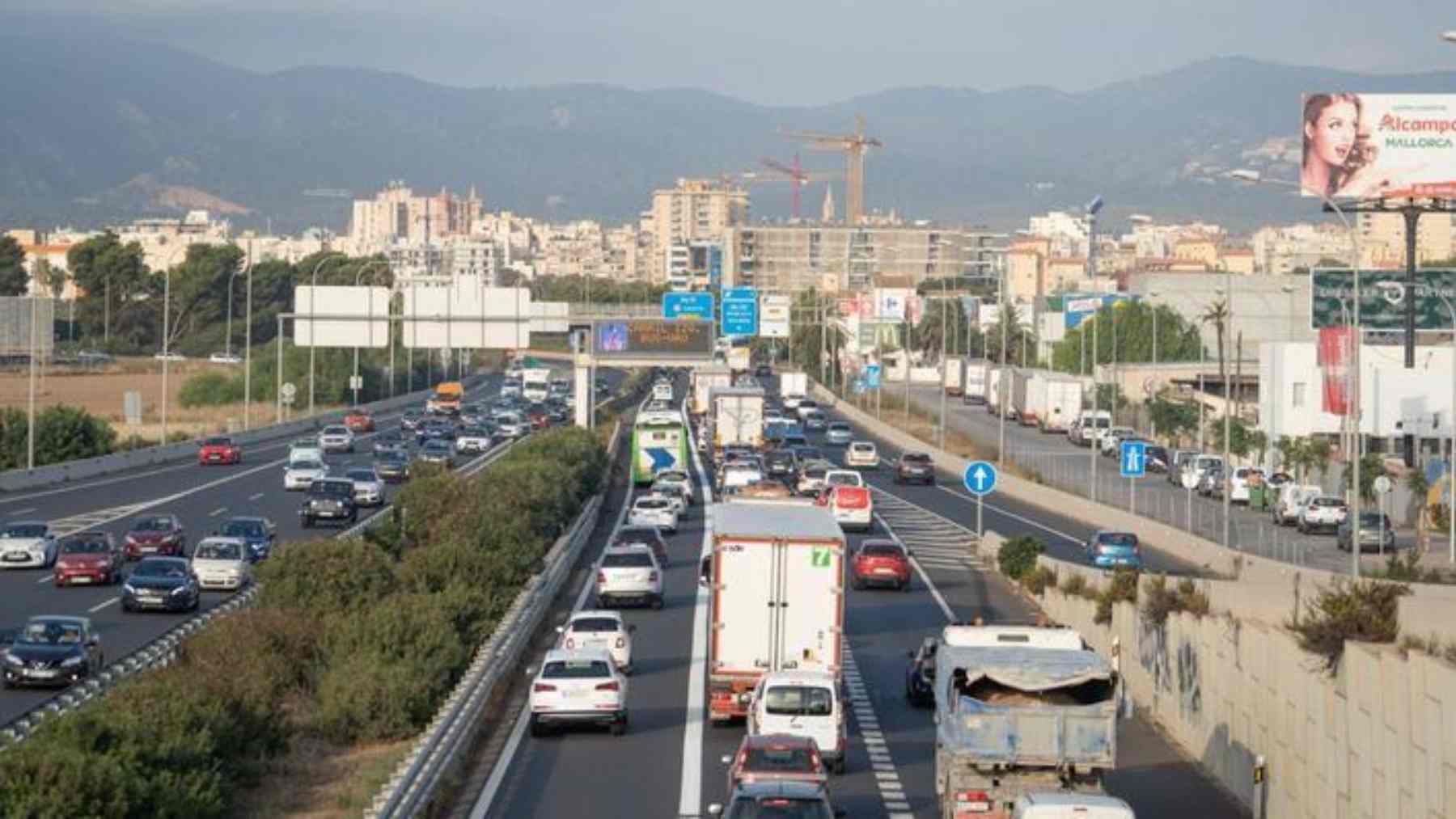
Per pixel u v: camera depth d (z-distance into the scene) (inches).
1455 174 5570.9
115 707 1787.6
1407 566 3292.3
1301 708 1669.5
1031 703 1635.1
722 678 2160.4
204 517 4618.6
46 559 3735.2
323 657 2395.4
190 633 2564.0
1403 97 5600.4
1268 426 6333.7
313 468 5383.9
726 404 6368.1
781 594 2167.8
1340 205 5629.9
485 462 6604.3
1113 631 2650.1
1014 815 1389.0
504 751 2012.8
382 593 2903.5
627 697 2367.1
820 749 1887.3
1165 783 1941.4
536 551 3489.2
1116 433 7450.8
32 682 2365.9
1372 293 6235.2
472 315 5979.3
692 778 1857.8
